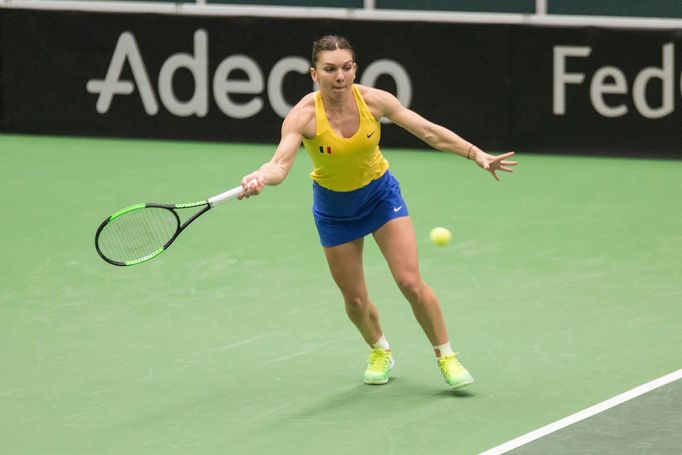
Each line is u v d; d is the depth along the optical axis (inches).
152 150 1577.3
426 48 1541.6
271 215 1228.5
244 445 661.9
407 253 716.0
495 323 877.2
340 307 924.6
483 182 1385.3
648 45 1475.1
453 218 1212.5
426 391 744.3
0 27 1643.7
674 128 1486.2
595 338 839.7
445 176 1422.2
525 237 1133.1
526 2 1569.9
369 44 1553.9
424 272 1016.2
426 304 718.5
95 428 689.0
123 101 1636.3
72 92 1648.6
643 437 657.6
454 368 733.3
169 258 1067.9
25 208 1264.8
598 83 1502.2
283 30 1577.3
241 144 1616.6
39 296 959.0
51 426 692.7
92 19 1621.6
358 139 692.7
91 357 813.9
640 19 1485.0
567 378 761.0
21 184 1381.6
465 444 655.8
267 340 848.9
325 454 646.5
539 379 761.0
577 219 1202.6
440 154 1555.1
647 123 1493.6
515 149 1541.6
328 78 677.3
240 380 768.3
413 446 654.5
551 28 1501.0
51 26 1632.6
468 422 689.0
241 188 669.3
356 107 695.1
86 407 722.2
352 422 693.3
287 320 893.8
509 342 834.2
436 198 1305.4
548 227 1170.6
